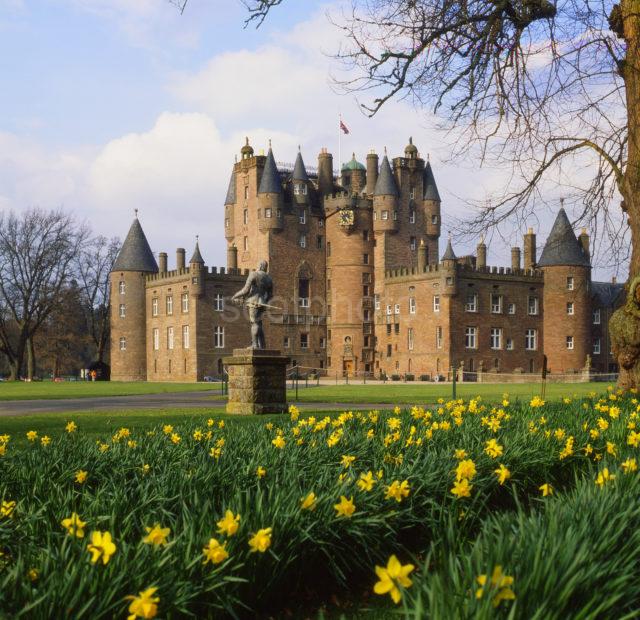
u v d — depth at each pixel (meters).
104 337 105.06
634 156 18.11
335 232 103.25
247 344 95.38
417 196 105.25
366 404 30.30
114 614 4.48
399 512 6.68
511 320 91.38
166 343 97.44
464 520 7.20
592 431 10.27
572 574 4.39
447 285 87.25
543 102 19.11
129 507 6.41
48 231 88.56
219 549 4.89
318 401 32.56
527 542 4.69
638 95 17.91
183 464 8.66
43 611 4.28
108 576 4.65
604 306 101.38
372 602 6.07
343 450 9.27
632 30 17.67
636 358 18.66
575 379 88.50
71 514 6.19
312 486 6.64
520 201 20.42
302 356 101.12
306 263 102.12
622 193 18.98
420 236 104.94
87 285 101.81
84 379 112.12
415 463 7.68
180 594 4.77
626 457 8.07
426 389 50.06
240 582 5.31
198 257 92.19
